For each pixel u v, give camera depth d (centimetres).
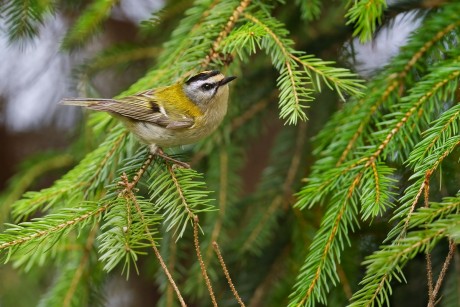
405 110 695
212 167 955
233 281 935
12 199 973
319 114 1002
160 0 1276
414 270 895
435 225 514
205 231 913
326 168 725
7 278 1068
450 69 705
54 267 1077
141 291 1316
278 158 995
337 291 837
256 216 937
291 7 1006
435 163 593
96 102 770
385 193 624
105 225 627
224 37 768
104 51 1039
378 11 698
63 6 1101
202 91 805
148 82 799
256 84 1014
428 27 771
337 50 988
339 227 645
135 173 735
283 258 932
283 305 893
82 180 756
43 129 1327
